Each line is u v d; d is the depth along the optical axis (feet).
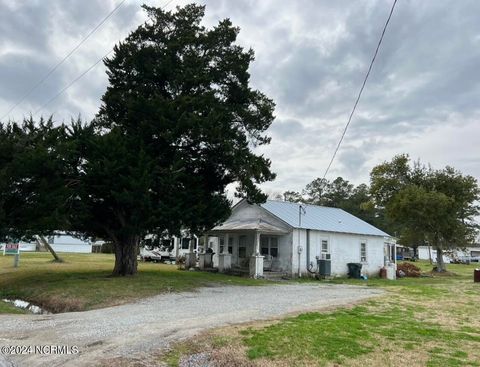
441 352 25.58
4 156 59.67
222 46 76.18
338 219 107.24
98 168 60.64
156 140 68.74
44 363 23.85
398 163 137.80
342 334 29.53
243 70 75.15
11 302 54.60
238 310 40.52
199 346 27.09
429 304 47.29
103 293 52.95
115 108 72.23
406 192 129.39
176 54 72.54
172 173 64.90
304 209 104.06
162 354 25.75
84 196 64.64
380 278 101.24
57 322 35.06
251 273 83.10
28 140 61.57
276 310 40.52
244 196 75.36
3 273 80.84
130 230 65.57
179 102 67.67
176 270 95.86
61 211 60.54
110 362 24.11
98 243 215.31
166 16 74.13
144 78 72.13
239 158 70.33
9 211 59.67
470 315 39.91
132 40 73.36
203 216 69.62
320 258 92.99
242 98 76.69
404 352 25.44
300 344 26.71
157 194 65.98
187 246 148.56
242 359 24.38
